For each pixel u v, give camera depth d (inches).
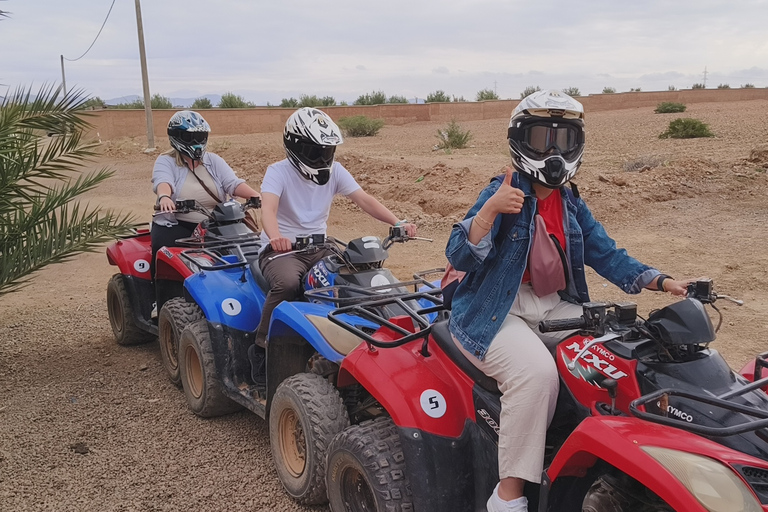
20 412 224.5
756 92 2242.9
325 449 155.6
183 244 248.2
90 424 215.0
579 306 134.6
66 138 279.0
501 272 126.6
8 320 332.2
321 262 188.7
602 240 138.6
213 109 1827.0
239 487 176.2
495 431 128.3
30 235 266.1
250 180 716.0
